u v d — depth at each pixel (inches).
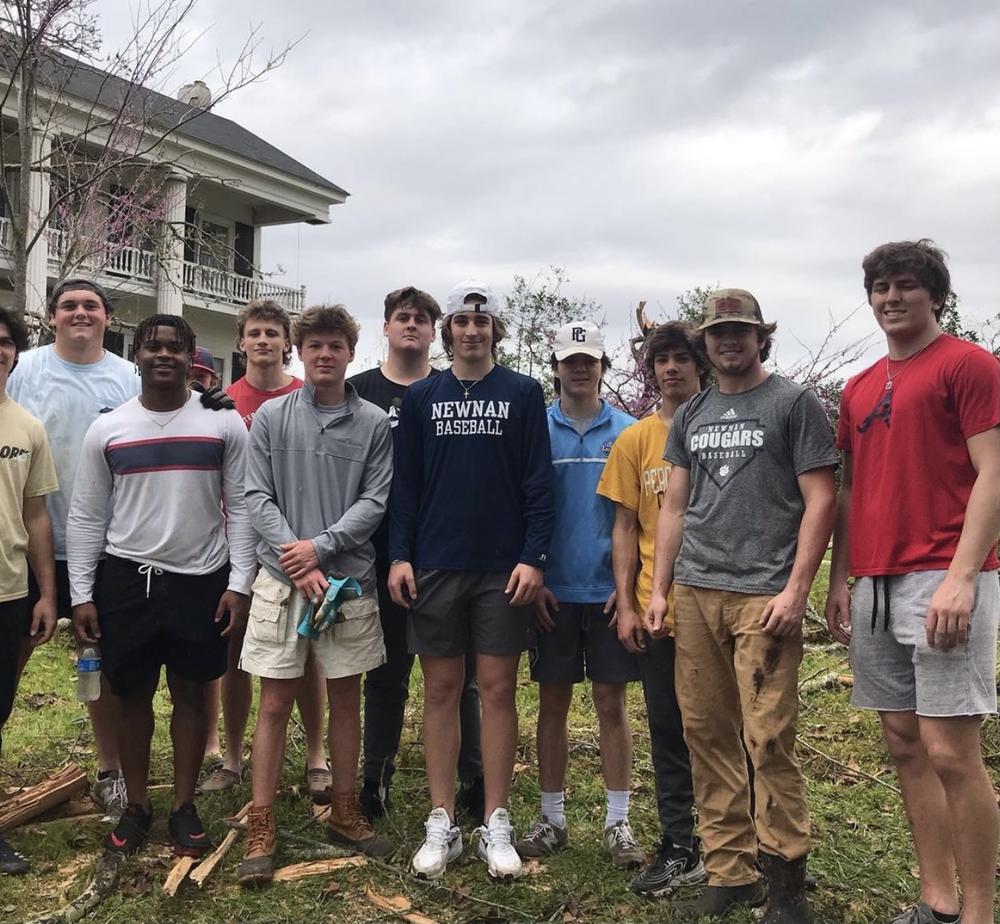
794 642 121.3
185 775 143.7
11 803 157.3
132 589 138.3
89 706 163.6
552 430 151.9
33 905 129.7
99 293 159.0
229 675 170.2
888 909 130.8
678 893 133.1
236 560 143.3
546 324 523.5
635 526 142.9
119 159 355.3
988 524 109.3
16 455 139.9
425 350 168.2
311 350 143.6
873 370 126.0
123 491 140.3
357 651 141.8
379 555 155.6
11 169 414.0
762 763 120.2
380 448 147.3
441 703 142.9
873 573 119.2
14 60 319.6
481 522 138.9
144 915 126.4
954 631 109.5
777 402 124.0
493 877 136.6
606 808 164.2
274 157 806.5
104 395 157.3
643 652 138.6
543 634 147.6
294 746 191.9
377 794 157.9
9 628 139.2
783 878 119.3
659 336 143.8
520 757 191.5
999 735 189.2
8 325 139.3
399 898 131.8
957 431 114.3
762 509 123.3
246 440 146.3
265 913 127.3
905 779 122.4
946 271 119.6
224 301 727.1
